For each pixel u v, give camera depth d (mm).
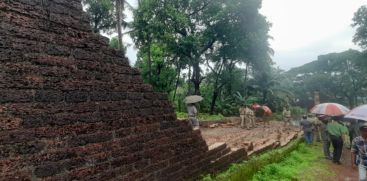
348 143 15219
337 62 65938
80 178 4371
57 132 4121
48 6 4266
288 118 24156
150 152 5758
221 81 36531
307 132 16047
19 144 3670
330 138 12156
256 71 40250
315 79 64812
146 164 5633
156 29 29562
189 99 14398
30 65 3912
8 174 3529
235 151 9281
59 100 4203
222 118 26125
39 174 3852
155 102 6059
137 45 31359
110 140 4922
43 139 3943
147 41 30656
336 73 67000
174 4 32469
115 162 4977
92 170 4562
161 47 31609
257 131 19734
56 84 4191
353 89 64438
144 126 5684
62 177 4125
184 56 33562
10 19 3779
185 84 38312
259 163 8945
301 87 66125
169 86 33562
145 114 5746
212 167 7855
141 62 34094
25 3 3971
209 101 37219
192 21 33875
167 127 6316
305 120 16125
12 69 3713
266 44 35438
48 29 4207
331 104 13070
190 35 31844
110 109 4988
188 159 6895
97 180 4633
